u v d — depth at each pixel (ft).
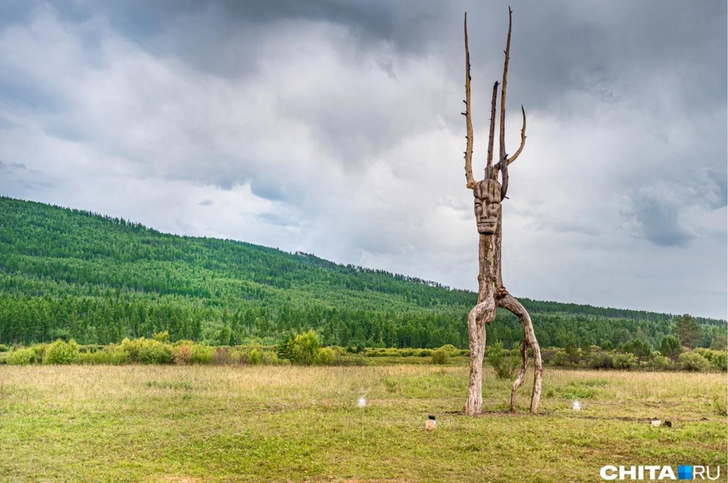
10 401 73.20
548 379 119.24
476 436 51.34
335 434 52.11
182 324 469.98
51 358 179.11
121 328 454.40
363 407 72.23
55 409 67.21
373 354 331.77
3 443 49.90
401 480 38.47
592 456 44.93
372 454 45.39
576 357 200.34
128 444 49.49
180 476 40.06
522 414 67.15
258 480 38.86
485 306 68.80
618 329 442.91
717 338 332.60
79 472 40.86
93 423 59.31
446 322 507.30
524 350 70.64
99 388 88.74
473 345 68.23
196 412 66.85
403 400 82.84
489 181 70.79
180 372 130.00
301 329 532.32
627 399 85.71
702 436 52.11
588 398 87.56
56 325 449.48
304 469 41.37
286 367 162.71
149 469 41.73
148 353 187.11
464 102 73.72
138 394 83.30
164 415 64.75
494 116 73.72
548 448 47.26
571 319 549.54
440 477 39.09
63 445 49.24
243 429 54.80
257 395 85.05
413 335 441.27
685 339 374.63
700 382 111.24
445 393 92.99
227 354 204.44
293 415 63.93
